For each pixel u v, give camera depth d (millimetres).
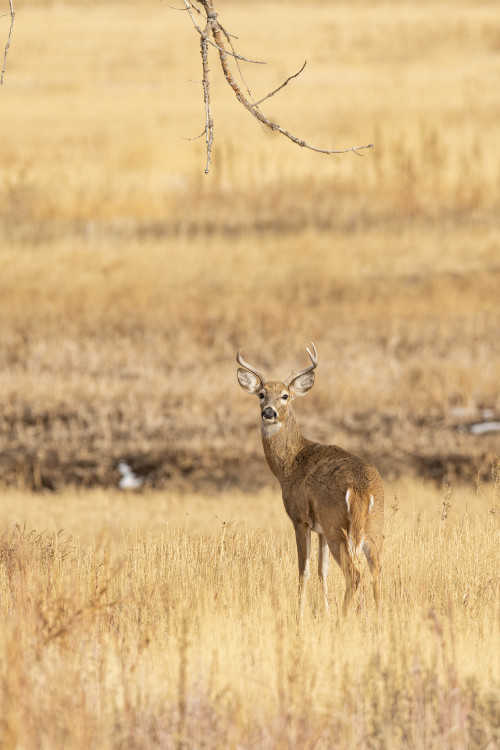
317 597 30141
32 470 66250
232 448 68312
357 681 19875
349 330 89625
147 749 17859
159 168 149500
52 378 79125
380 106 181250
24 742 17484
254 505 57344
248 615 25984
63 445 69500
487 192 135250
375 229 122312
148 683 20516
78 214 131250
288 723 17953
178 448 68312
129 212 132875
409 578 28859
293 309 95562
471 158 142875
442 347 84812
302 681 19609
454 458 65188
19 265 106875
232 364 82625
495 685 20375
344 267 107750
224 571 30609
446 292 98438
